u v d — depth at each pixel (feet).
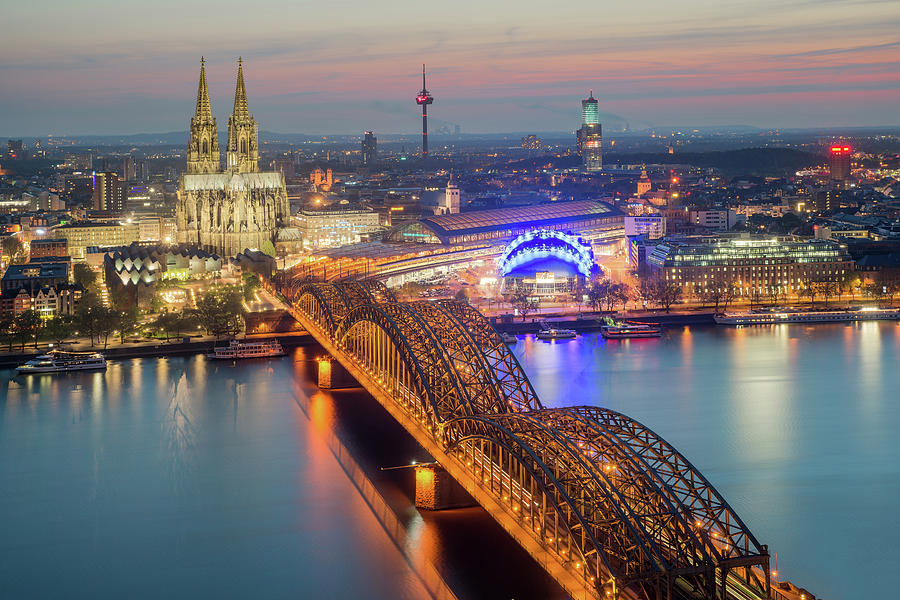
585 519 616.39
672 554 634.84
